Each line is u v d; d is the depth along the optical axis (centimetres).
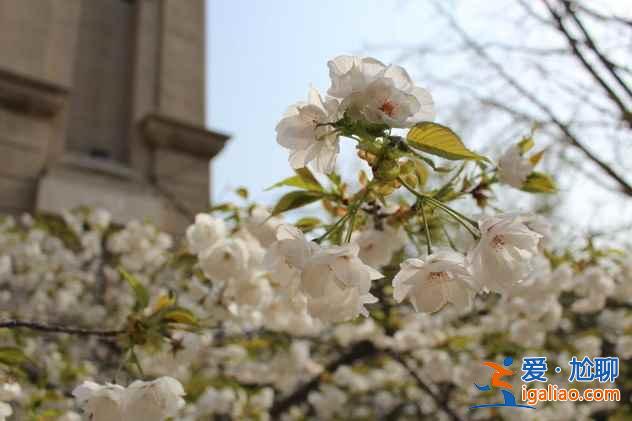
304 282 119
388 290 325
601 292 337
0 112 594
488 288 121
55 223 524
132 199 622
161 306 192
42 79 643
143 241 452
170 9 801
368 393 611
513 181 179
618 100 344
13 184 577
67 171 608
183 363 193
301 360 443
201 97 770
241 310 279
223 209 231
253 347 372
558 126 392
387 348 428
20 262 486
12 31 646
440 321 438
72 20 709
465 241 178
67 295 481
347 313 124
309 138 127
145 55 752
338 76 114
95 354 434
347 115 113
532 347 361
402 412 602
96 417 147
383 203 171
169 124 689
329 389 534
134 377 269
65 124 641
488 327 401
